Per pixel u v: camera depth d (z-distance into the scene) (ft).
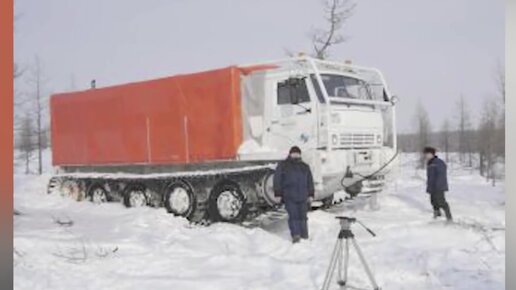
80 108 57.77
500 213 44.91
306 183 35.04
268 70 43.42
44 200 58.85
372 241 33.09
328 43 80.48
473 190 63.62
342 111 41.75
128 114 51.96
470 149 130.52
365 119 43.47
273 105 42.93
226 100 43.98
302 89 41.73
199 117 45.75
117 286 24.88
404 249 30.19
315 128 40.83
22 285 24.98
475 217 43.39
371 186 44.11
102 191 56.44
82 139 57.62
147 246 33.19
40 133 100.12
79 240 34.12
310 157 40.55
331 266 22.99
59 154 60.75
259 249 33.35
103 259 29.73
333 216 43.39
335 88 43.14
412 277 25.29
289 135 42.09
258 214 43.21
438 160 41.81
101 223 42.04
